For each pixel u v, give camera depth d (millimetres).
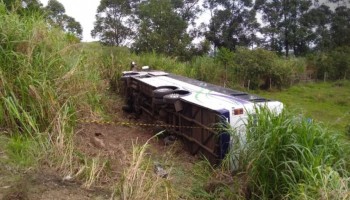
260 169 4543
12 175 3799
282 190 4383
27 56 5250
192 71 15992
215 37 33938
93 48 12930
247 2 34844
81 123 6348
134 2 21703
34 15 6414
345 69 26906
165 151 6508
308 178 4066
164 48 19609
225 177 4949
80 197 3703
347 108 17547
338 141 4977
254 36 35969
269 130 4648
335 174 3920
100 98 8312
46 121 5016
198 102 6289
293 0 37156
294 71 23938
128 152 5309
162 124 7633
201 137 6266
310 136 4633
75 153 4602
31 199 3443
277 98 18969
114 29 21125
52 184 3842
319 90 22203
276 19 37875
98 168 4355
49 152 4445
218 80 18359
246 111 5398
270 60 21062
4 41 5273
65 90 5578
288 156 4496
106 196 3836
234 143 5195
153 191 3980
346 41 38625
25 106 4973
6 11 5949
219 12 34625
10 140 4465
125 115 9508
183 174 5250
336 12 39094
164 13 20344
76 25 13391
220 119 5512
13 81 5043
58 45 6148
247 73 20391
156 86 7949
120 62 12633
